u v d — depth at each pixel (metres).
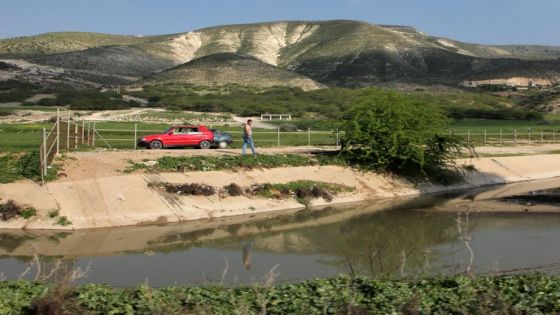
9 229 23.86
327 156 37.28
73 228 24.28
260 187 30.81
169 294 12.20
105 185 27.20
